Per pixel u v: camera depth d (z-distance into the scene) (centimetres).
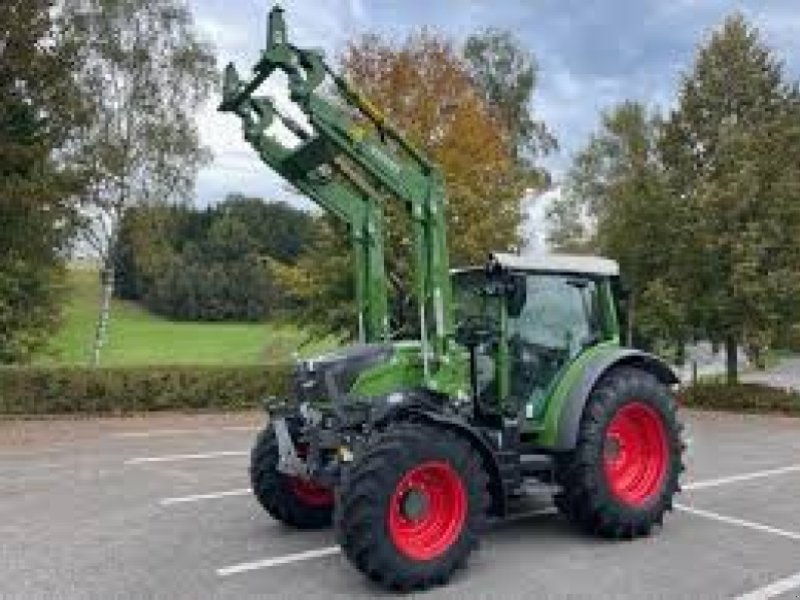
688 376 2995
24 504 973
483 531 797
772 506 977
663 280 2295
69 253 2667
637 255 2347
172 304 6281
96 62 2845
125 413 1888
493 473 753
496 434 802
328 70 793
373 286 866
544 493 833
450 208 2167
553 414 821
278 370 2062
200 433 1599
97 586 693
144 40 2945
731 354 2323
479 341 812
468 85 2495
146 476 1139
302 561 762
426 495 705
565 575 727
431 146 2308
